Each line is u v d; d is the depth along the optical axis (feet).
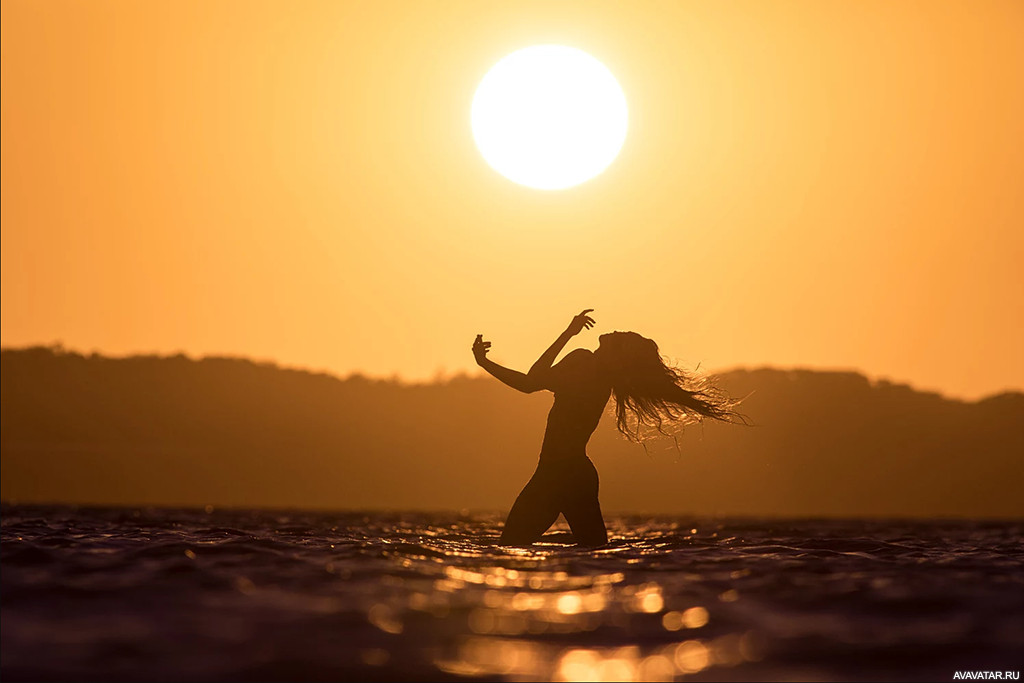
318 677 50.11
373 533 140.26
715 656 54.90
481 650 55.77
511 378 126.93
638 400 130.82
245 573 81.66
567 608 67.56
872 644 57.67
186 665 51.60
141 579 77.66
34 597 69.41
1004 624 63.05
